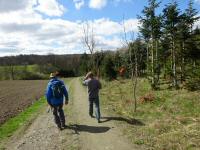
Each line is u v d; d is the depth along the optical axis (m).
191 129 11.17
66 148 10.08
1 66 122.56
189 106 16.84
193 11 31.55
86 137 11.25
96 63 44.19
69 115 16.38
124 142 10.26
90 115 15.02
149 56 38.59
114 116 14.96
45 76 115.44
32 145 10.80
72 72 116.88
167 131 11.27
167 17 30.67
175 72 28.75
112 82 40.34
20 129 13.98
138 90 27.78
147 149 9.32
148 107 17.64
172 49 31.03
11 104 25.72
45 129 13.27
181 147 9.16
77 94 30.61
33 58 142.12
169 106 17.34
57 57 134.25
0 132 13.86
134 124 12.95
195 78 23.11
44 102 26.09
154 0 32.03
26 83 73.00
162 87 28.41
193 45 30.84
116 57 48.12
